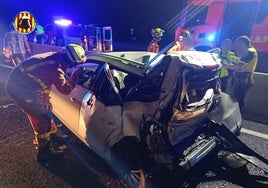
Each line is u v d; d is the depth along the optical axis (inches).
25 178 123.7
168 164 105.7
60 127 177.2
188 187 117.8
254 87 207.9
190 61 100.4
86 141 131.2
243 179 124.5
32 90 131.6
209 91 114.6
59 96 153.9
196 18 435.5
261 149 151.5
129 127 107.0
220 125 128.3
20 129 173.9
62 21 564.4
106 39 546.6
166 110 102.7
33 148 150.4
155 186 110.9
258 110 206.8
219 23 403.2
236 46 186.9
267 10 356.5
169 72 100.1
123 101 114.4
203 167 132.5
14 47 330.3
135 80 120.2
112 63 124.1
